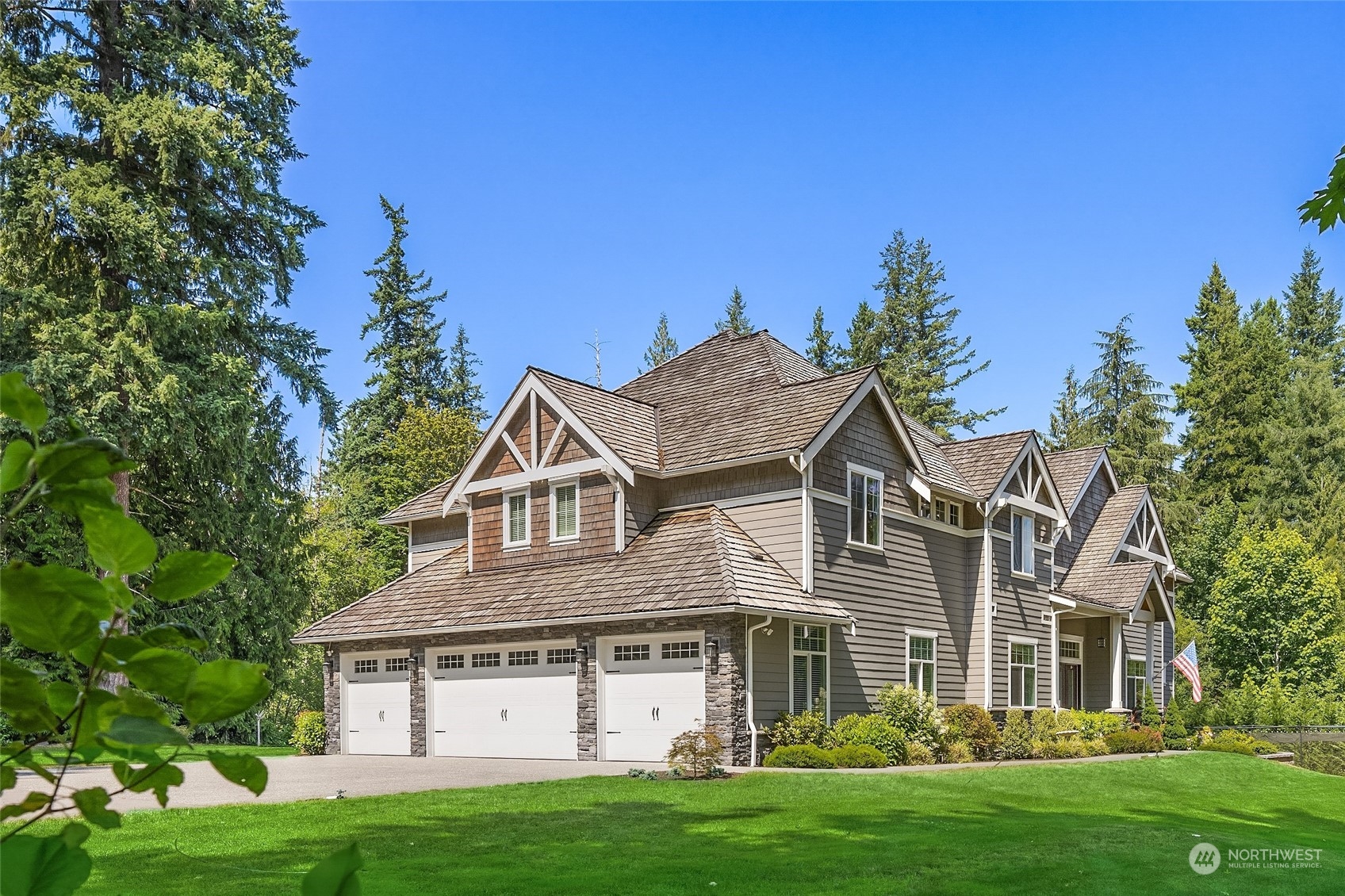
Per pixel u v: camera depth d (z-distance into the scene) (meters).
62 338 24.88
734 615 22.02
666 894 10.10
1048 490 34.16
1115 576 35.38
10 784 1.81
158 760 1.80
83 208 25.53
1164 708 39.41
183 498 30.30
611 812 15.38
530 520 27.22
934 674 28.45
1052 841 13.61
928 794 18.02
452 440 52.75
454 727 26.39
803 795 17.45
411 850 12.30
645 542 25.38
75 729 1.78
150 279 27.70
